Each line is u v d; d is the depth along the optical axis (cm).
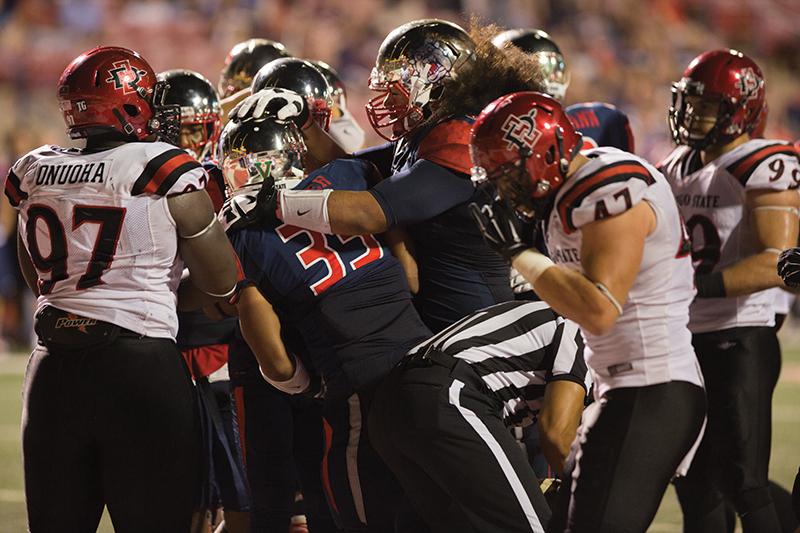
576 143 980
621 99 5231
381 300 1120
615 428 970
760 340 1348
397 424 1044
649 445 963
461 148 1145
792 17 6066
